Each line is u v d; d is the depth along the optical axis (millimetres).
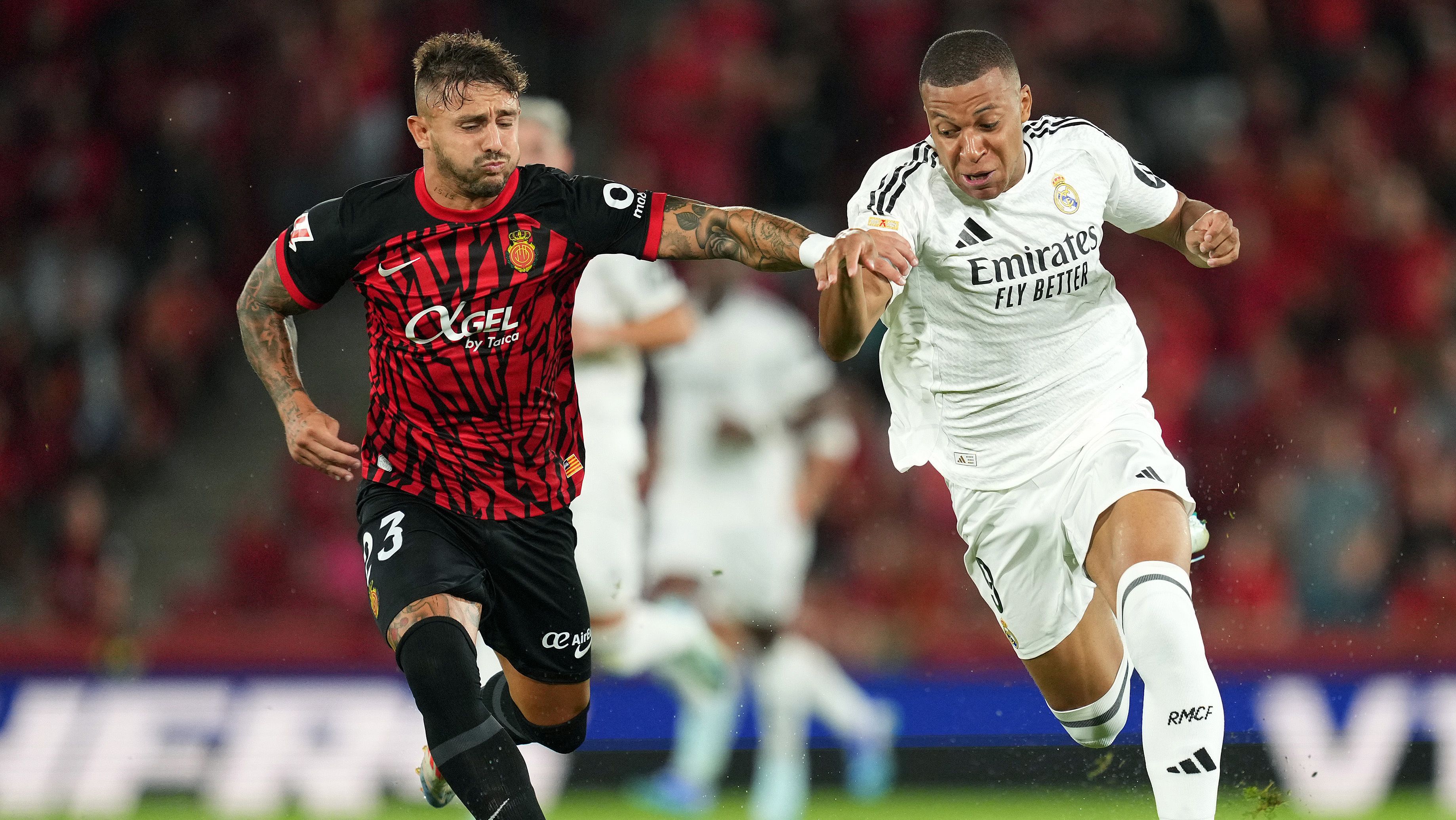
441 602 13680
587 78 51219
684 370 30406
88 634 29578
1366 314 45344
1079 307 15695
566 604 15578
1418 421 42250
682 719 28969
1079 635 16625
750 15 50062
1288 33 50156
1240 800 22078
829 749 28781
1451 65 49969
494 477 14672
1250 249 45562
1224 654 30297
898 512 39031
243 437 44750
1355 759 29219
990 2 49906
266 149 47219
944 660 30719
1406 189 46812
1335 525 38188
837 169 48219
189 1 49031
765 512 30344
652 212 14445
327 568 39344
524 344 14281
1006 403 15820
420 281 14000
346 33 48406
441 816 27219
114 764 28750
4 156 47000
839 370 41250
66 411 43031
